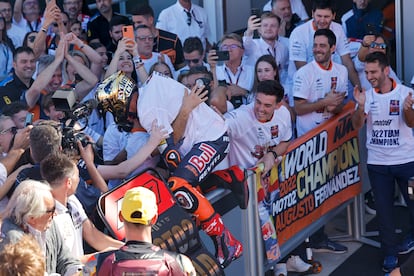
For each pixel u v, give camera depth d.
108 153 6.99
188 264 4.83
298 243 7.84
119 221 5.66
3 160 5.91
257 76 8.66
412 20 10.55
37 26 10.37
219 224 6.18
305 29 9.72
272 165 7.17
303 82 8.75
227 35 9.21
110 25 10.10
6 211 4.93
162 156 6.34
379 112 8.22
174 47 10.05
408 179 8.34
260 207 7.07
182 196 6.04
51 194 4.92
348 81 9.84
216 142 6.45
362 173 8.90
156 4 12.23
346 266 8.45
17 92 8.27
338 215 9.72
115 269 4.68
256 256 7.02
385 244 8.31
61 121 5.99
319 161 8.11
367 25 9.47
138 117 6.32
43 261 4.10
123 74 6.36
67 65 8.43
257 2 11.89
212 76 8.27
